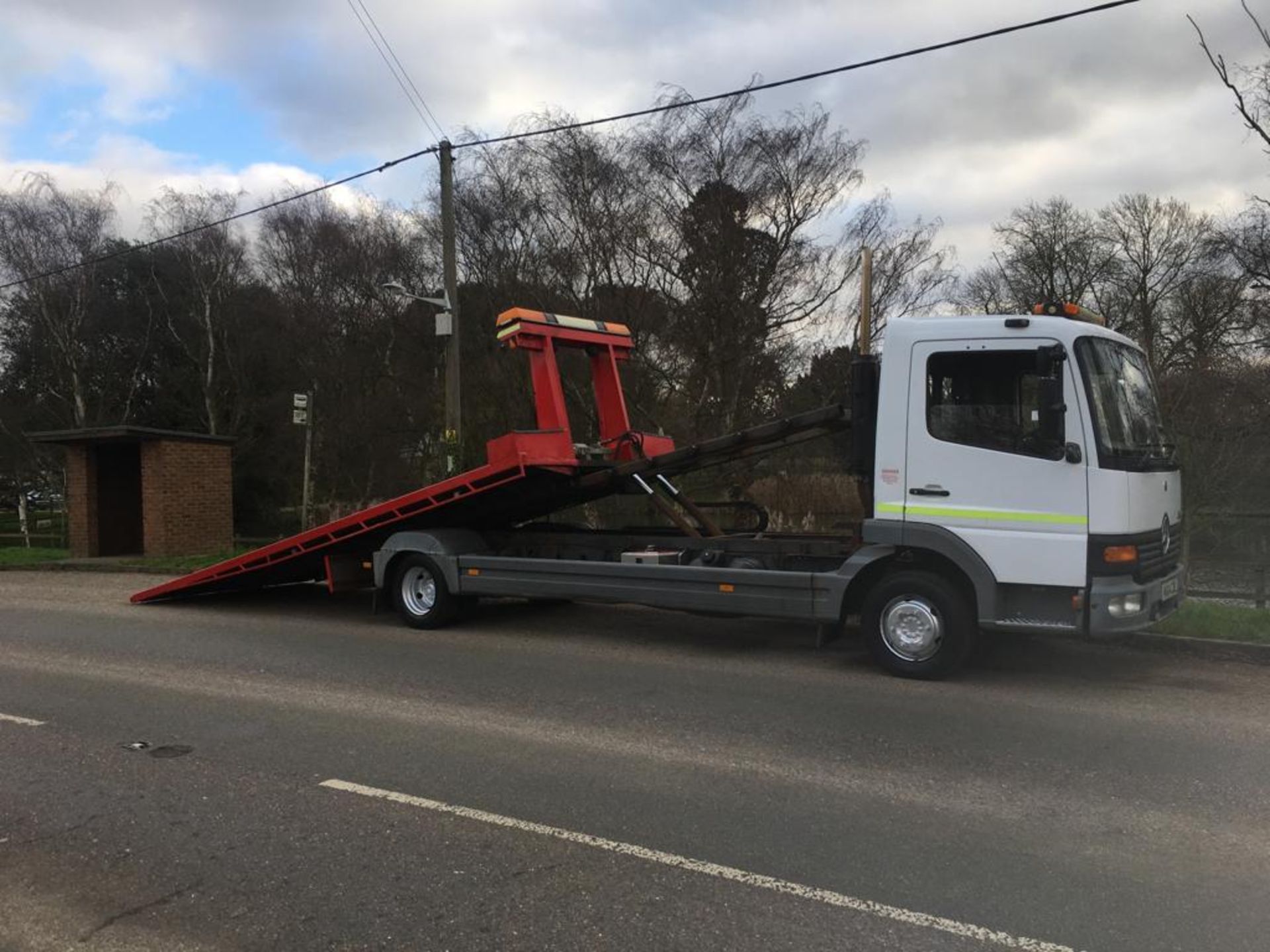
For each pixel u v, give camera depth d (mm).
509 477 8867
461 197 19328
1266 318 16312
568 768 5152
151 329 35281
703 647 8641
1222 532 14312
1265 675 7301
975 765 5180
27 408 33938
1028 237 28875
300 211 31391
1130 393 7027
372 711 6391
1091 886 3691
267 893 3678
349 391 29188
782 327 17078
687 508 9570
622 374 17469
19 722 6176
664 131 16812
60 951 3260
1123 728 5875
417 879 3791
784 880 3760
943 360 6953
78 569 16562
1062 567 6551
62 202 33531
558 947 3254
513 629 9703
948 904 3543
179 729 5992
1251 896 3594
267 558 10734
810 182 16625
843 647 8570
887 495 7113
